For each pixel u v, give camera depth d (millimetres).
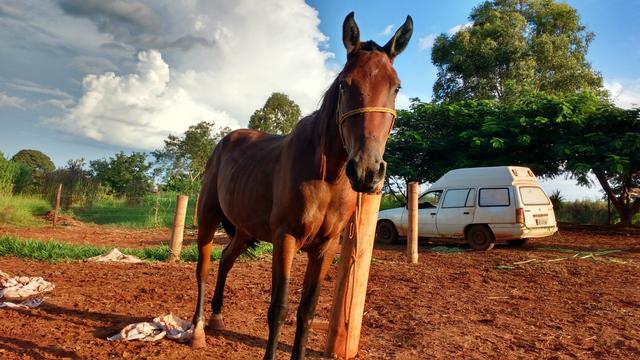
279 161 3365
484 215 12047
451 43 26094
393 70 2855
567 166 16328
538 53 24953
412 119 19906
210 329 4531
